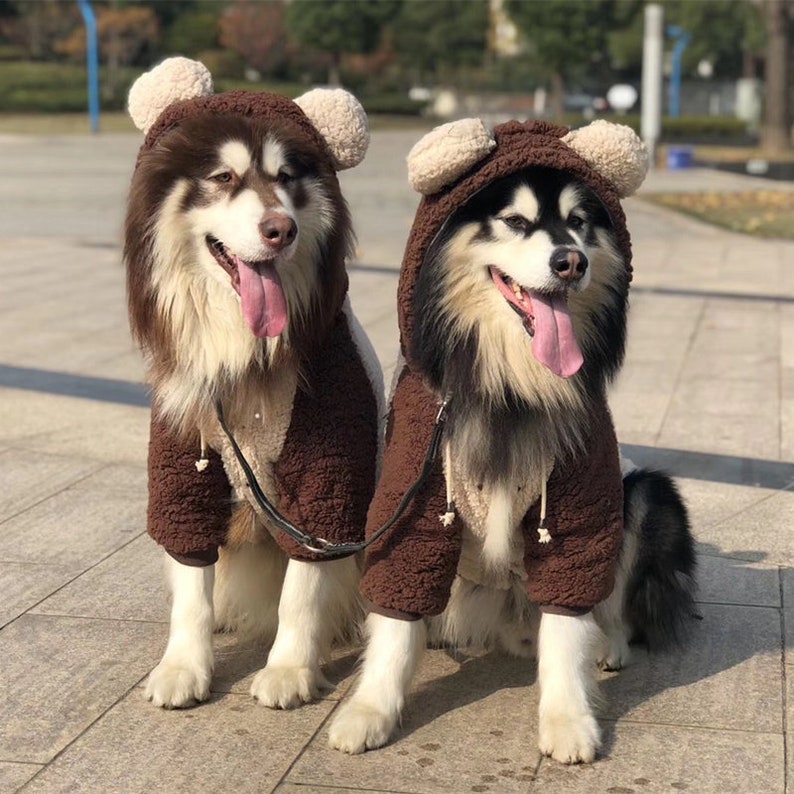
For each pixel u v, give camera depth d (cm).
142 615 174
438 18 2441
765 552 200
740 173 1045
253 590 167
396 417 145
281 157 142
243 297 139
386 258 520
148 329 146
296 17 2334
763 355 341
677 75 2002
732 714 146
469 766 134
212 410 145
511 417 138
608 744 139
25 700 148
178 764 133
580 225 138
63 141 1408
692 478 237
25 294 430
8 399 291
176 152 142
